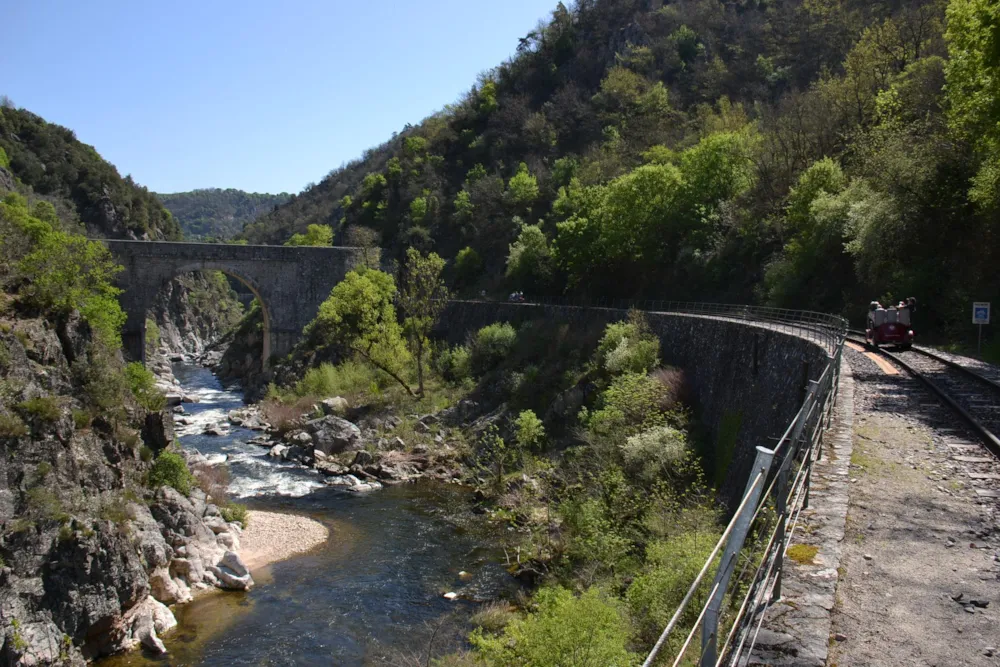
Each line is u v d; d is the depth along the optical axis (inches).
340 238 4874.5
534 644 569.0
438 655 791.1
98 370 1039.6
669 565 637.3
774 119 2463.1
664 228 2405.3
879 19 3184.1
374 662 786.2
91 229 4936.0
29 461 812.0
